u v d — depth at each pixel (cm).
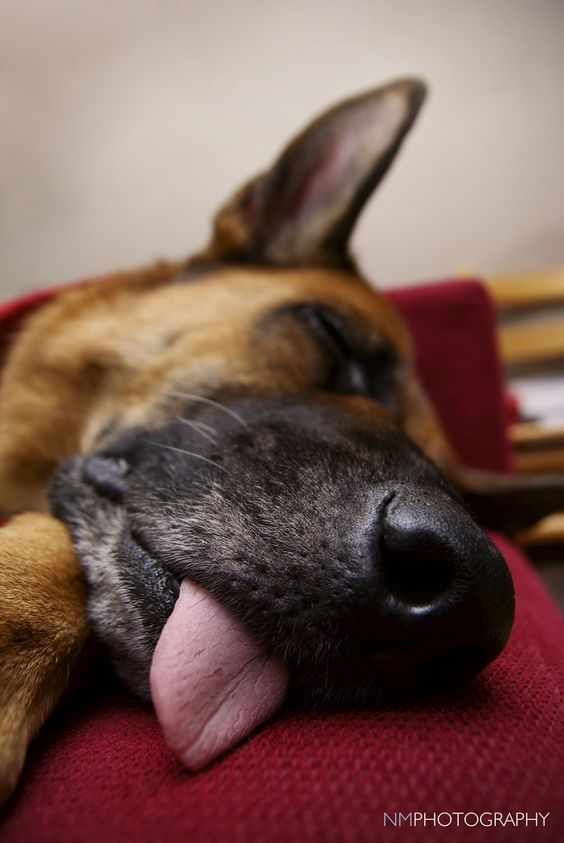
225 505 24
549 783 18
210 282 39
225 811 17
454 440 75
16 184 109
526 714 21
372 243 112
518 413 100
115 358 35
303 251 44
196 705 20
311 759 19
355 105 44
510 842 16
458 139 108
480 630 20
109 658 24
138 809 18
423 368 75
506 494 51
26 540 25
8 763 19
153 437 30
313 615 21
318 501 23
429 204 111
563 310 111
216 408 31
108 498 27
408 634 20
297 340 35
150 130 108
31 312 44
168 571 23
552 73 105
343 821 17
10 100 104
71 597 24
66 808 18
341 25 104
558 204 110
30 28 100
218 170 111
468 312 76
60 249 113
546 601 41
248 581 22
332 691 21
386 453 26
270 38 105
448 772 18
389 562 21
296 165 44
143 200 112
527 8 103
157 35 104
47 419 36
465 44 104
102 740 21
